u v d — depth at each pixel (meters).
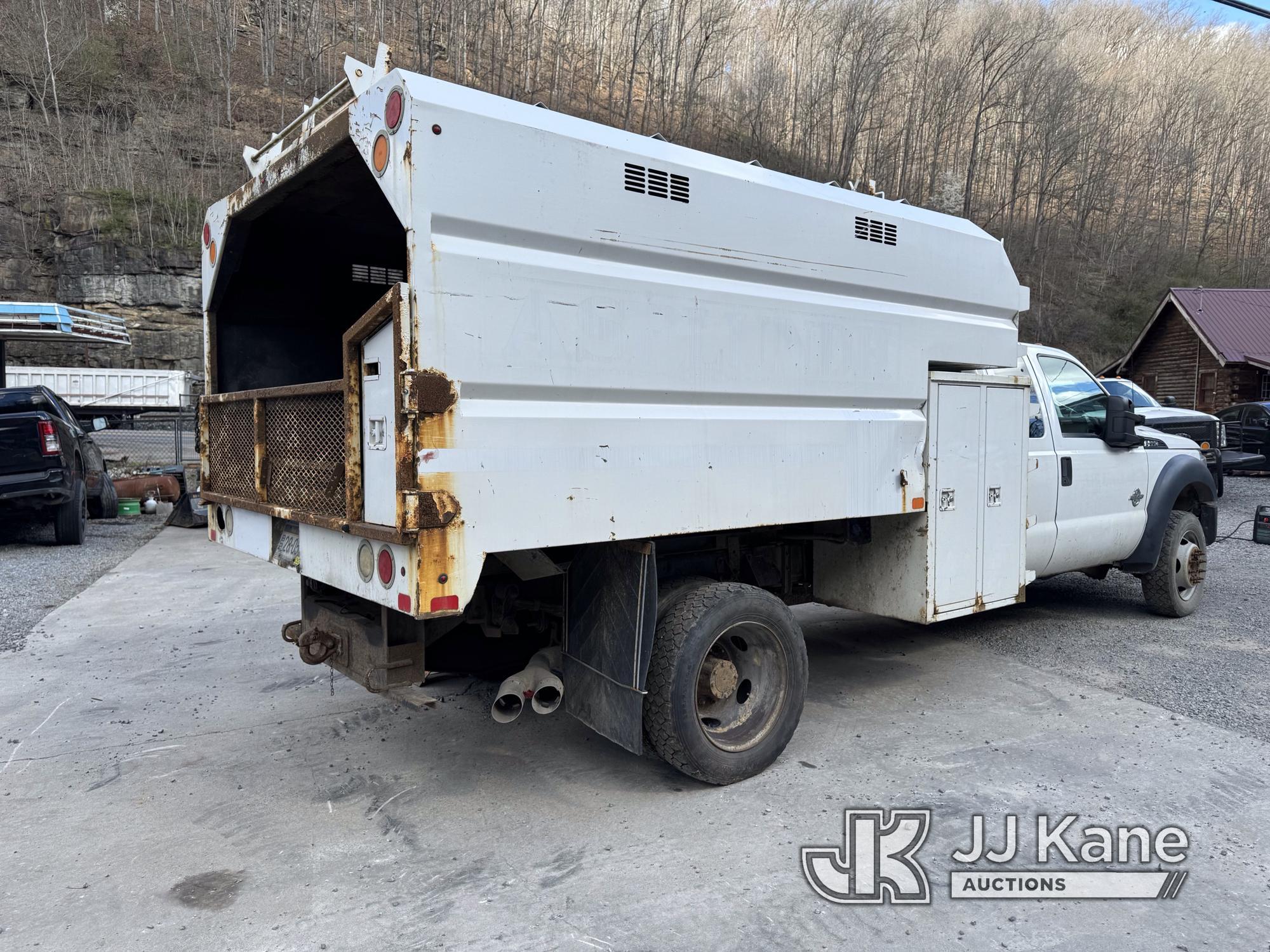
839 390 3.81
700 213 3.29
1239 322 25.38
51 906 2.68
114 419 18.70
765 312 3.50
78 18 35.56
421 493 2.54
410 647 3.20
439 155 2.59
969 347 4.52
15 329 13.80
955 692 4.80
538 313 2.82
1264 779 3.62
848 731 4.19
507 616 3.57
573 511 2.91
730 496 3.40
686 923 2.57
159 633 6.20
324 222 4.12
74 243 28.91
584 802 3.42
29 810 3.36
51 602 7.20
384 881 2.82
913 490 4.18
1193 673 5.13
